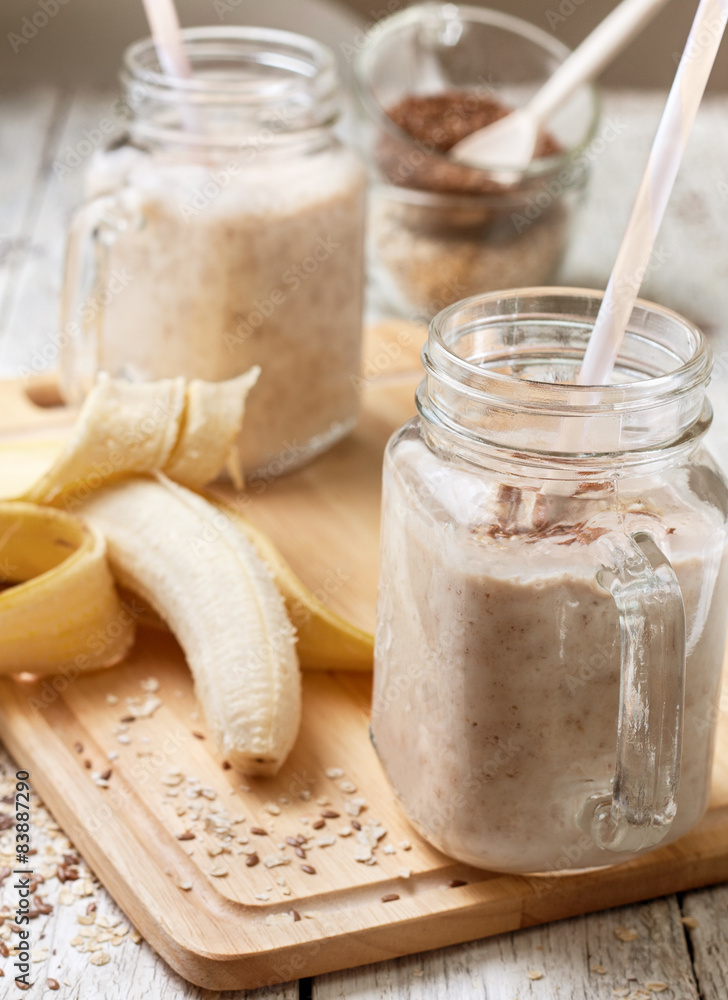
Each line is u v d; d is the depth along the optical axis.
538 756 0.62
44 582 0.69
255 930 0.63
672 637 0.59
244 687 0.67
